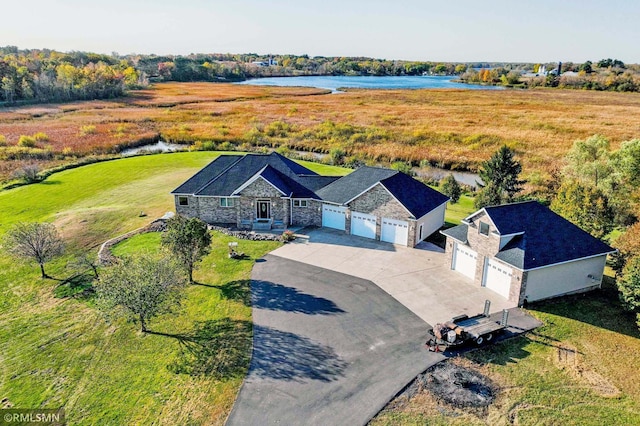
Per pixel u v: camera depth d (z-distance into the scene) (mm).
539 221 23031
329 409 14781
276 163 34500
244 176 33469
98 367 17453
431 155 58906
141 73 169125
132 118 85062
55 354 18359
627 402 15188
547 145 63719
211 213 33062
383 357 17484
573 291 22750
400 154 59625
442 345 17875
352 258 27141
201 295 22578
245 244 29297
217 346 18328
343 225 31859
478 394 15453
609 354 17797
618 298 22156
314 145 66125
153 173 47719
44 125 75562
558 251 21844
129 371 17141
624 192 34562
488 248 22766
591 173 36156
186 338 19016
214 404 15148
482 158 57750
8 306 22453
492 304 21656
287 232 30125
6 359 18172
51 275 25594
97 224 32781
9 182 44000
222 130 74500
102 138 66562
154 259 20578
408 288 23312
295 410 14758
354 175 33031
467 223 24031
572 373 16609
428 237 30859
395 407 14875
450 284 23781
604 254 22594
